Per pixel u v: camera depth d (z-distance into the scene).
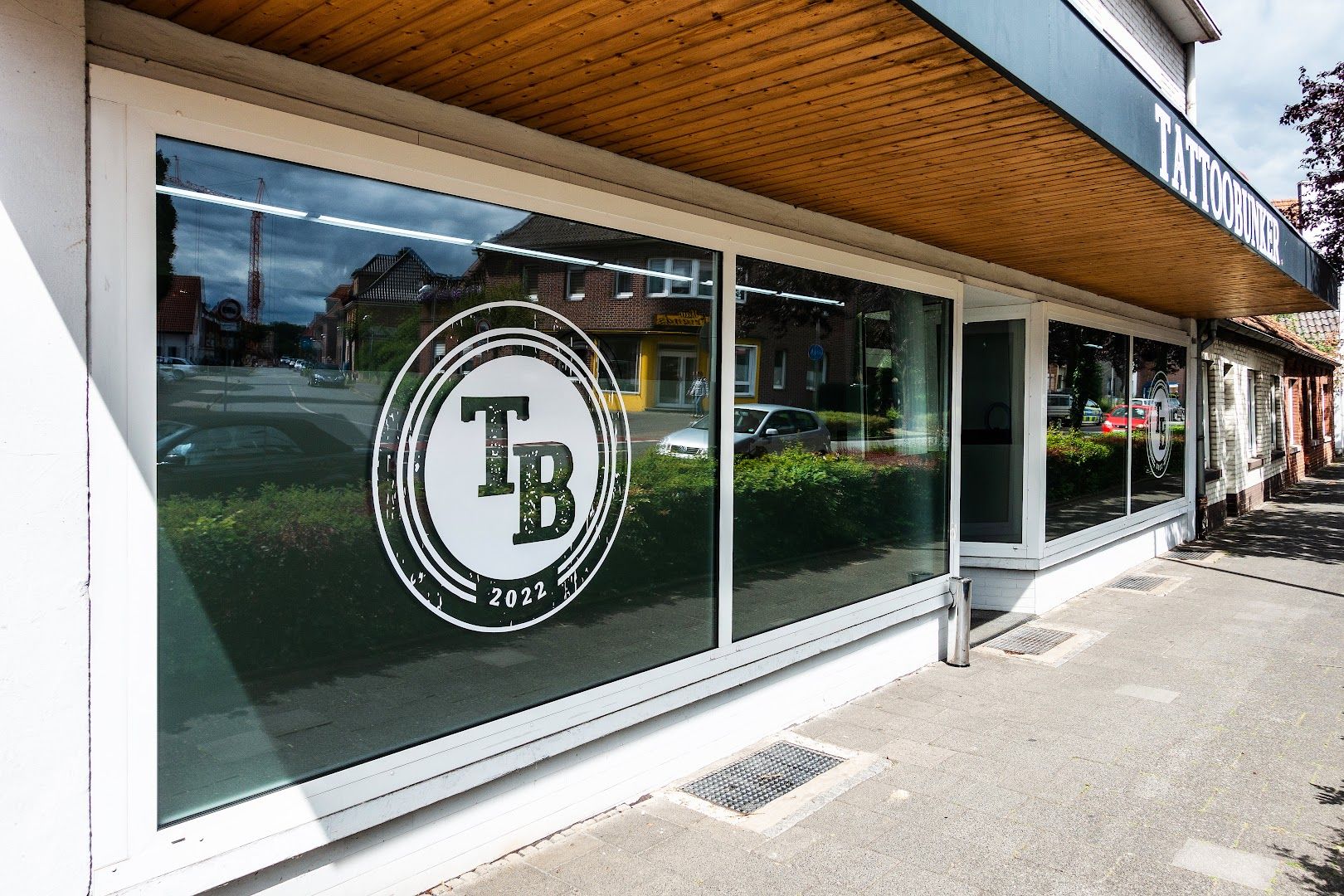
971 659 6.29
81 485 2.19
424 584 3.14
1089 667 6.08
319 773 2.83
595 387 3.76
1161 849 3.54
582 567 3.72
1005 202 4.70
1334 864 3.43
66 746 2.17
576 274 3.67
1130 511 9.80
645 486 4.00
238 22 2.45
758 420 4.66
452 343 3.21
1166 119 4.33
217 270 2.58
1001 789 4.08
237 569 2.63
